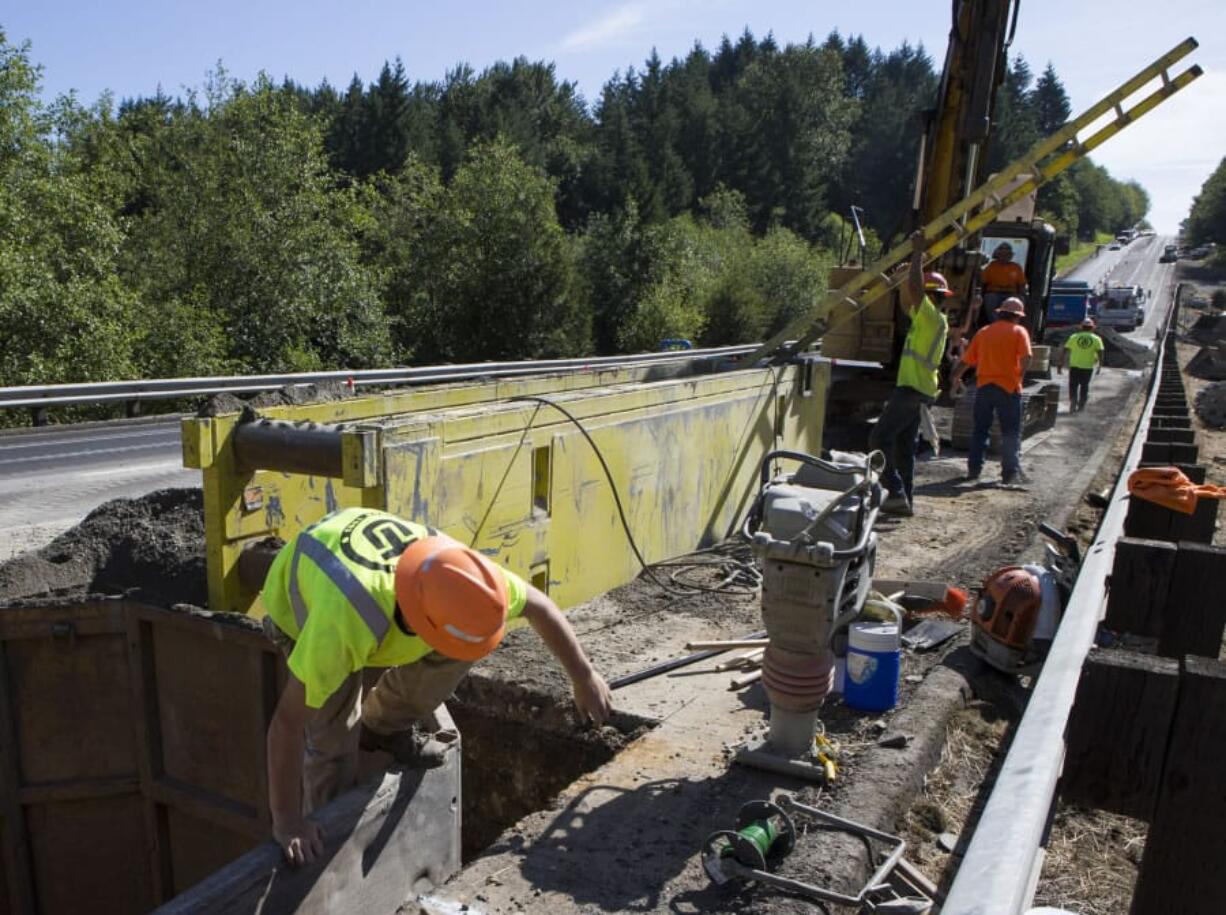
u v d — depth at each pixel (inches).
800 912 115.0
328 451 159.8
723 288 1850.4
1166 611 145.0
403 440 169.8
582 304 1616.6
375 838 120.4
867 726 164.9
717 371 387.2
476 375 657.6
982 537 309.4
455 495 186.1
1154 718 92.4
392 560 102.3
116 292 878.4
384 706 129.0
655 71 4473.4
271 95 1198.3
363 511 112.0
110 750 187.5
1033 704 87.5
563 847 132.0
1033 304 605.3
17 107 885.8
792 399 342.3
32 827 189.8
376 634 98.0
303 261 1169.4
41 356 792.3
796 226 3196.4
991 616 187.3
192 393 588.1
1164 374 759.1
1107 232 6737.2
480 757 189.8
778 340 379.6
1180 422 392.2
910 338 319.0
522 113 3302.2
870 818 134.1
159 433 542.9
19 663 183.5
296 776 106.2
